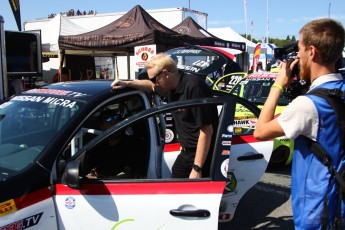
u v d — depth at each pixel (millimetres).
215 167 2268
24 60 8914
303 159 1786
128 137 2961
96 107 2568
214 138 2650
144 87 2889
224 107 2348
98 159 2875
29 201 2088
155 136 2887
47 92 2879
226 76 7734
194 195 2211
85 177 2252
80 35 10773
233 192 3098
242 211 4340
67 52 12141
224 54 6441
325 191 1719
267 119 1835
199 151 2557
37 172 2176
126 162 2934
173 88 2789
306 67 1808
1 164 2297
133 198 2201
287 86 1925
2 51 6949
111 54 13617
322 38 1693
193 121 2791
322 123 1703
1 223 1954
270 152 3289
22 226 2035
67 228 2195
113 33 10344
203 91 2760
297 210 1820
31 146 2383
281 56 1932
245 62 18844
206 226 2188
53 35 11328
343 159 1734
